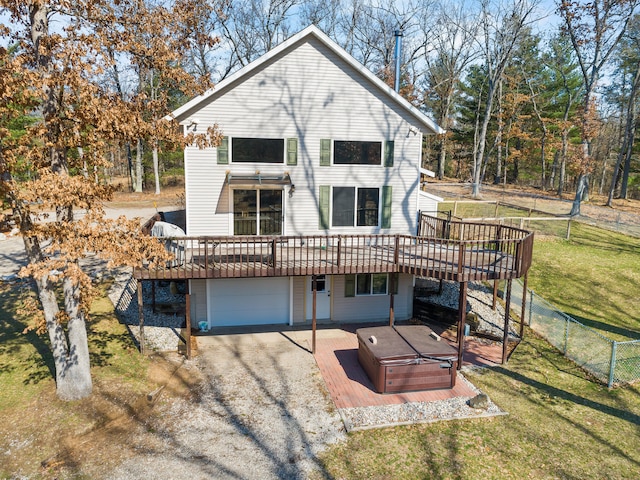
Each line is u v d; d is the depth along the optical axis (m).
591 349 12.63
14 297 16.38
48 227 8.66
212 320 14.80
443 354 10.72
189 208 13.81
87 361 10.16
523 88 40.53
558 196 36.44
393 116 14.52
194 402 10.20
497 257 13.69
